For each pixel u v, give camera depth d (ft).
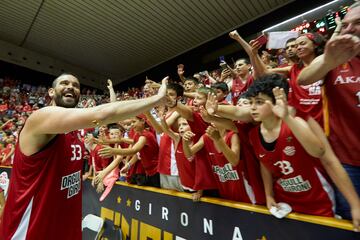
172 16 23.90
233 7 21.22
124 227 7.88
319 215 3.94
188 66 29.35
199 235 5.62
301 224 4.00
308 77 3.92
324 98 4.29
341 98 3.97
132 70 37.35
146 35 27.53
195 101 5.80
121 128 10.67
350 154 3.83
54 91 4.45
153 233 6.84
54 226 3.83
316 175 3.94
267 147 4.18
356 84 3.84
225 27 23.99
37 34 29.43
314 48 5.45
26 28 28.02
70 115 3.20
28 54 34.32
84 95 34.78
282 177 4.22
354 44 3.17
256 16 21.49
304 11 17.83
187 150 5.59
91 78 39.27
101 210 9.05
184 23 24.64
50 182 3.76
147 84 9.20
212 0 21.07
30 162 3.65
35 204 3.66
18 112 31.07
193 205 5.85
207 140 5.68
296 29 13.74
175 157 6.61
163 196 6.70
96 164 10.10
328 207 3.90
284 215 4.17
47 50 34.01
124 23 25.66
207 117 4.72
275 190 4.50
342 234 3.57
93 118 3.10
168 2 22.16
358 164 3.75
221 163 5.38
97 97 33.86
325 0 16.61
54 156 3.83
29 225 3.62
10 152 15.03
